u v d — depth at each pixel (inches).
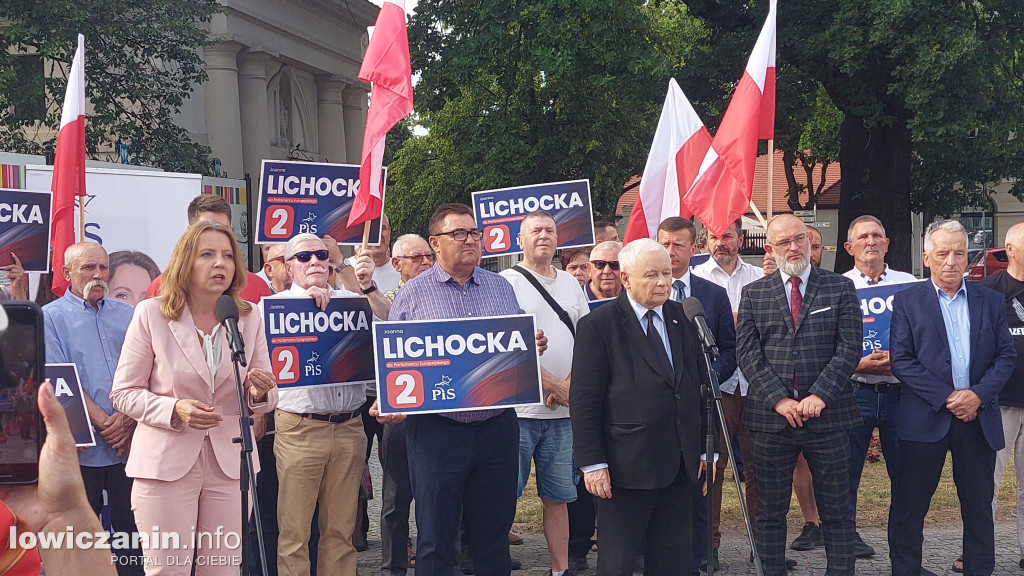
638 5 840.3
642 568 245.3
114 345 209.0
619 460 176.9
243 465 148.5
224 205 226.7
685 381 179.5
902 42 664.4
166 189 352.8
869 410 245.1
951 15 666.2
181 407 157.9
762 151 909.2
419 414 195.0
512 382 193.5
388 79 235.0
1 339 72.3
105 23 750.5
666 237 233.6
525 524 290.8
